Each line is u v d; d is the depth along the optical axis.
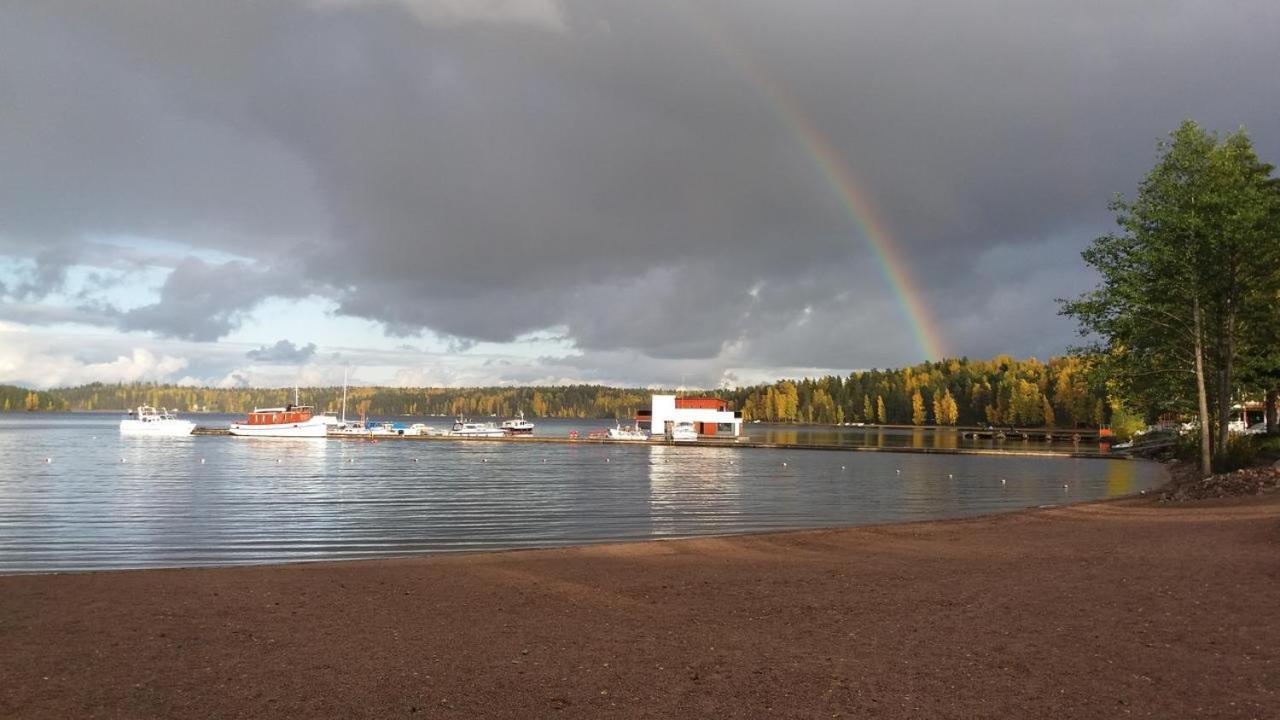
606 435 154.88
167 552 26.12
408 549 27.09
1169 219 38.09
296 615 13.43
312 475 64.25
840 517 37.41
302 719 7.86
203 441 130.50
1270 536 19.98
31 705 8.35
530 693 8.68
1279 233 38.38
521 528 33.00
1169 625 11.38
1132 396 47.62
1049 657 9.84
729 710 8.02
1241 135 39.72
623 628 12.19
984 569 17.77
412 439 145.25
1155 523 25.97
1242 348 42.22
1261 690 8.37
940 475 68.69
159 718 7.93
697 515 38.25
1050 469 75.62
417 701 8.43
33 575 17.95
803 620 12.60
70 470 67.06
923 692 8.52
